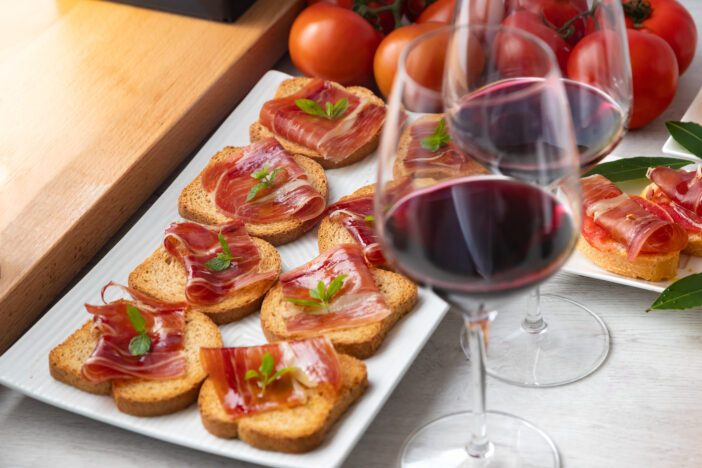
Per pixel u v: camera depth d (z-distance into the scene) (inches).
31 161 39.5
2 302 35.6
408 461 32.8
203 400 33.2
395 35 41.5
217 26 44.5
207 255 36.8
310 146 40.2
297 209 37.9
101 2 46.0
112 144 39.9
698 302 34.0
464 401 34.1
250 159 39.4
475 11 34.3
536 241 28.8
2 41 44.5
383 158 29.1
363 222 37.4
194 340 34.9
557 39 33.4
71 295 36.5
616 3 32.3
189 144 41.5
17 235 37.2
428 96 29.7
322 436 32.5
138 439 33.7
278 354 33.7
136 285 36.5
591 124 32.6
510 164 29.5
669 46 40.3
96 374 33.6
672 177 36.8
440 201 29.3
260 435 32.3
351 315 34.8
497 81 31.2
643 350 34.8
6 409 34.5
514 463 32.6
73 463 33.2
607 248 35.7
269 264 36.8
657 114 40.4
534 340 35.3
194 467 33.0
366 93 42.3
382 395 33.5
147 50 43.6
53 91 42.1
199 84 41.9
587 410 33.6
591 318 35.7
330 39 42.4
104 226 38.5
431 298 35.8
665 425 33.2
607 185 36.7
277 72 43.3
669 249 35.3
